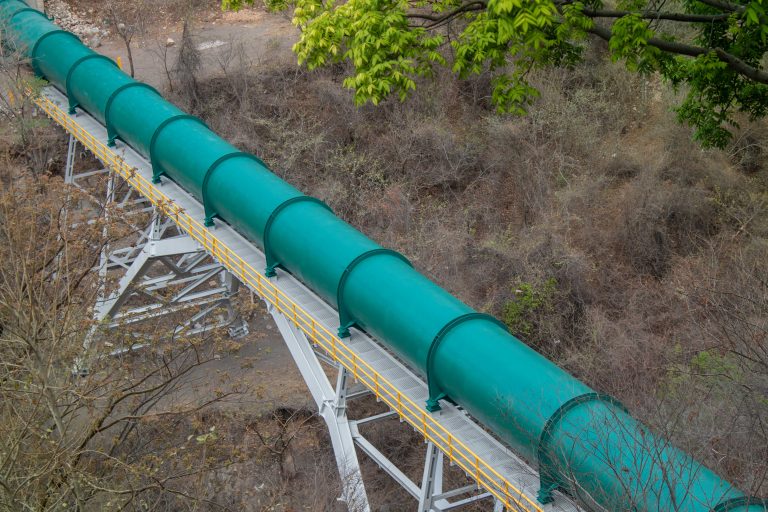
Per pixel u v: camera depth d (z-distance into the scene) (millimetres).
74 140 30625
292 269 20703
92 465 18453
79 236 19266
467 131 34031
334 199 32375
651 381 19938
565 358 24469
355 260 18672
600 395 14836
